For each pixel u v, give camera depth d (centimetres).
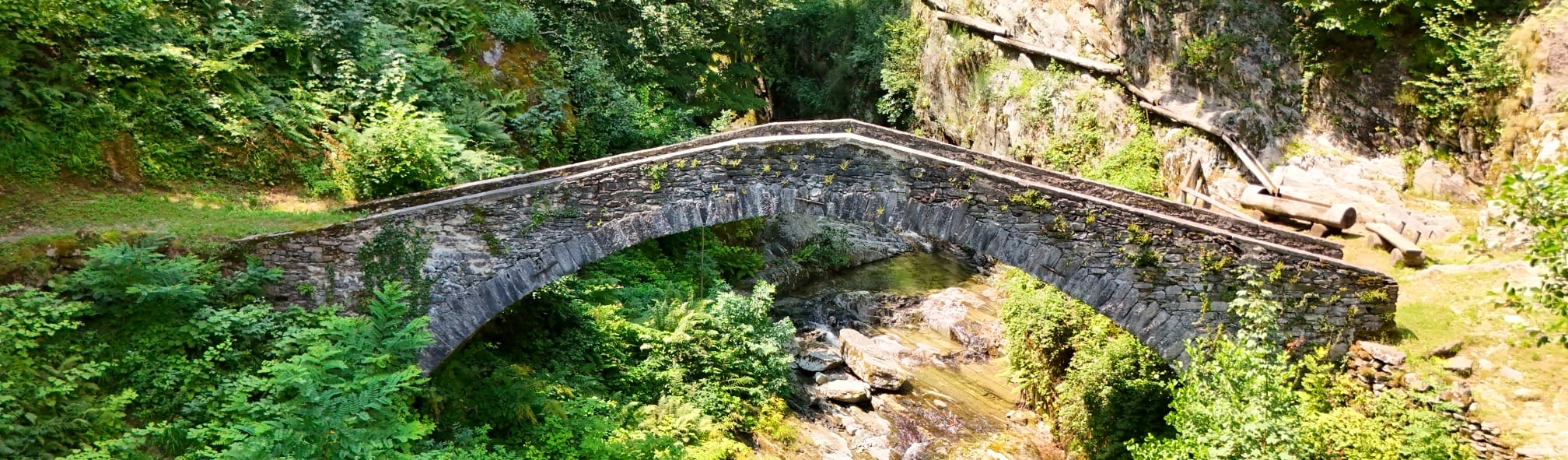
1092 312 1370
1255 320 1060
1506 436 981
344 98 1483
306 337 941
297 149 1353
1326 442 1016
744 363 1420
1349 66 1753
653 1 2116
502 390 1141
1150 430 1226
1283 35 1853
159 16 1344
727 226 2088
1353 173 1681
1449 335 1141
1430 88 1645
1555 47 1488
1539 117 1478
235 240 1023
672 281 1714
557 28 1997
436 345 1080
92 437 825
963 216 1117
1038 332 1438
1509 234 1368
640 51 2122
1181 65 2009
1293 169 1736
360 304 1060
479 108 1579
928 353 1772
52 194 1098
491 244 1090
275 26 1469
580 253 1112
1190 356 1139
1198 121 1909
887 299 2083
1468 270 1289
